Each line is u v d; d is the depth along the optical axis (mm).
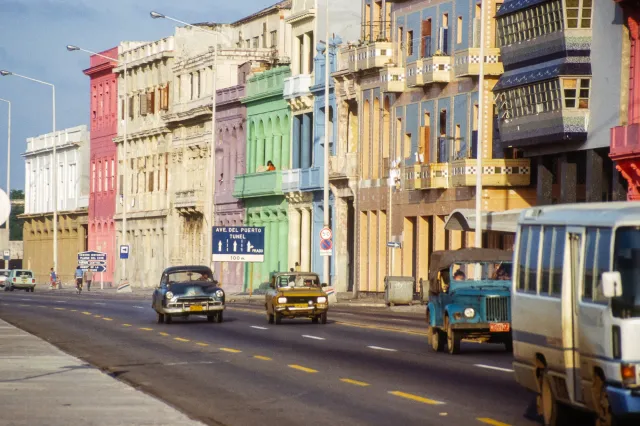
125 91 125625
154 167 126500
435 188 74562
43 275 160250
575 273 19344
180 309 53062
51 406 23156
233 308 69938
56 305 75438
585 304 18797
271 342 40375
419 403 23609
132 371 31188
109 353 37062
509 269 35500
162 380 28875
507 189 69438
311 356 34469
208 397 25438
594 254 18719
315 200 94125
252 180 103312
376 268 83812
